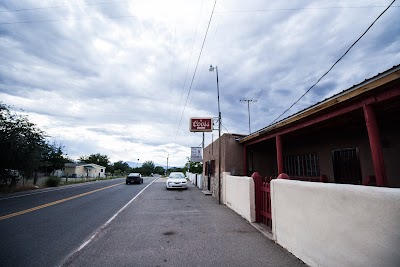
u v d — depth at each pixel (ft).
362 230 7.32
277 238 13.56
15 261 11.12
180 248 12.85
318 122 17.70
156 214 22.58
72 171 160.35
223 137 33.40
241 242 13.82
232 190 25.38
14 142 44.70
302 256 10.84
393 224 6.28
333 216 8.73
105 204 29.45
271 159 35.60
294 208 11.75
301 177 29.22
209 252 12.20
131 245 13.39
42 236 15.24
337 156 23.63
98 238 14.79
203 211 24.13
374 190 7.00
